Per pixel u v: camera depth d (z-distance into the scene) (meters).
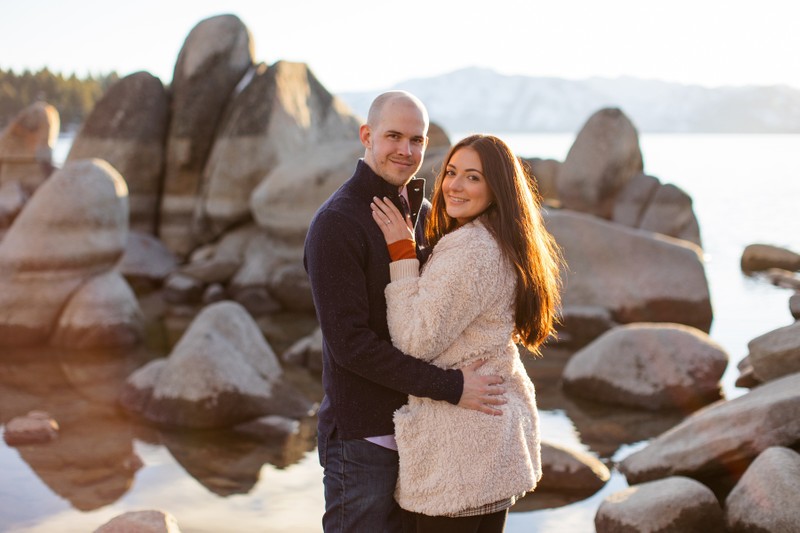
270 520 4.50
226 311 6.84
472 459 2.54
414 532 2.71
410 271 2.64
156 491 4.93
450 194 2.67
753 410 4.38
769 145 116.00
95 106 13.49
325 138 13.81
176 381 6.33
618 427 6.05
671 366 6.60
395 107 2.68
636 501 4.07
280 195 11.34
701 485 4.07
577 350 8.52
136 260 12.03
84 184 9.12
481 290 2.53
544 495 4.79
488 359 2.62
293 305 10.91
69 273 8.95
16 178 14.48
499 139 2.67
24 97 78.94
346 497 2.71
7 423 6.22
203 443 5.82
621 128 13.98
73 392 7.10
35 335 8.79
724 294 10.99
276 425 6.14
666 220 13.74
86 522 4.48
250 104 12.73
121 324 8.85
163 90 13.64
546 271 2.68
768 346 4.83
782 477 3.73
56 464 5.39
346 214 2.64
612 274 9.63
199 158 13.12
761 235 16.55
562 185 14.30
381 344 2.54
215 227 12.55
